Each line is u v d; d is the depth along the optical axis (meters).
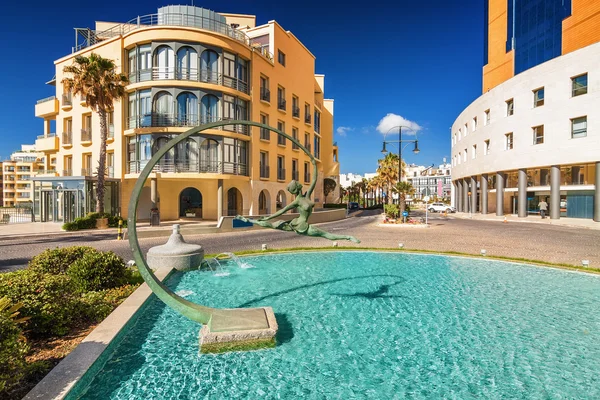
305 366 4.21
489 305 6.57
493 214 36.56
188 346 4.71
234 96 23.27
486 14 44.12
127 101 22.67
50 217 23.86
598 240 15.45
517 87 30.41
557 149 27.03
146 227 19.86
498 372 4.09
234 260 10.84
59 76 27.03
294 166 30.89
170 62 21.33
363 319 5.83
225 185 25.58
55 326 4.65
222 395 3.58
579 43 30.23
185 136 4.85
